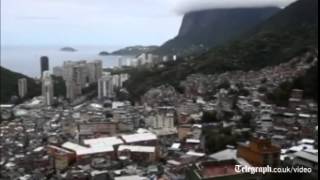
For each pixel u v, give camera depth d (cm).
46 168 10694
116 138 12338
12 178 9912
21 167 10762
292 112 13112
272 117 12912
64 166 10562
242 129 12131
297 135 10762
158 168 9494
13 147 12756
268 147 6750
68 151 10975
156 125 14475
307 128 10919
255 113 13862
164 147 11750
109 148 11212
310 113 12669
